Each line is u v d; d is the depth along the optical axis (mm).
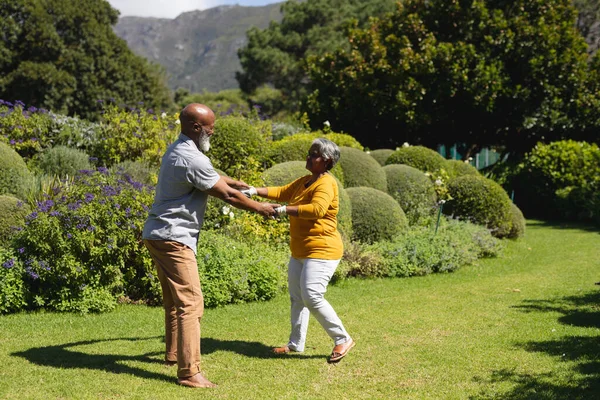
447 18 20359
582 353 4945
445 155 22016
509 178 18906
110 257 6371
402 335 5477
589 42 28391
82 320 5746
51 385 3938
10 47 26938
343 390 4074
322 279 4539
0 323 5543
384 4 35969
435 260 8922
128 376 4172
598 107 19422
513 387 4137
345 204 8859
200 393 3926
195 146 4113
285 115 41875
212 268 6641
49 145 10680
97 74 28781
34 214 6148
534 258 10430
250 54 39781
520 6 19938
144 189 6836
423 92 19453
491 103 19109
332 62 21438
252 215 8195
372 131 21297
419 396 3980
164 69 35844
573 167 17688
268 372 4395
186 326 4047
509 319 6125
